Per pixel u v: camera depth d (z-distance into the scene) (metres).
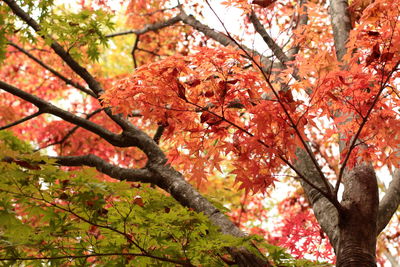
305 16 4.90
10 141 6.63
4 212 3.20
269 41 4.18
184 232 3.47
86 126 4.98
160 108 2.94
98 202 3.24
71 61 5.32
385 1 2.62
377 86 2.92
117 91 2.89
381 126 2.93
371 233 3.16
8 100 10.46
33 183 3.15
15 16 5.78
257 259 3.46
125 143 4.84
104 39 5.44
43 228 3.35
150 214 3.32
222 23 2.76
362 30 2.82
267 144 2.83
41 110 5.11
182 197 4.16
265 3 2.83
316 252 4.57
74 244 3.61
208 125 3.00
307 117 2.86
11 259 3.33
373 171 3.52
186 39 8.73
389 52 2.71
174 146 3.13
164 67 2.79
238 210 9.29
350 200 3.32
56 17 5.29
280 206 9.09
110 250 3.47
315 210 3.71
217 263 3.65
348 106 2.97
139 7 9.12
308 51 4.97
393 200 3.63
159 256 3.54
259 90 2.95
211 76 2.86
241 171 2.88
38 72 10.33
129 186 3.30
